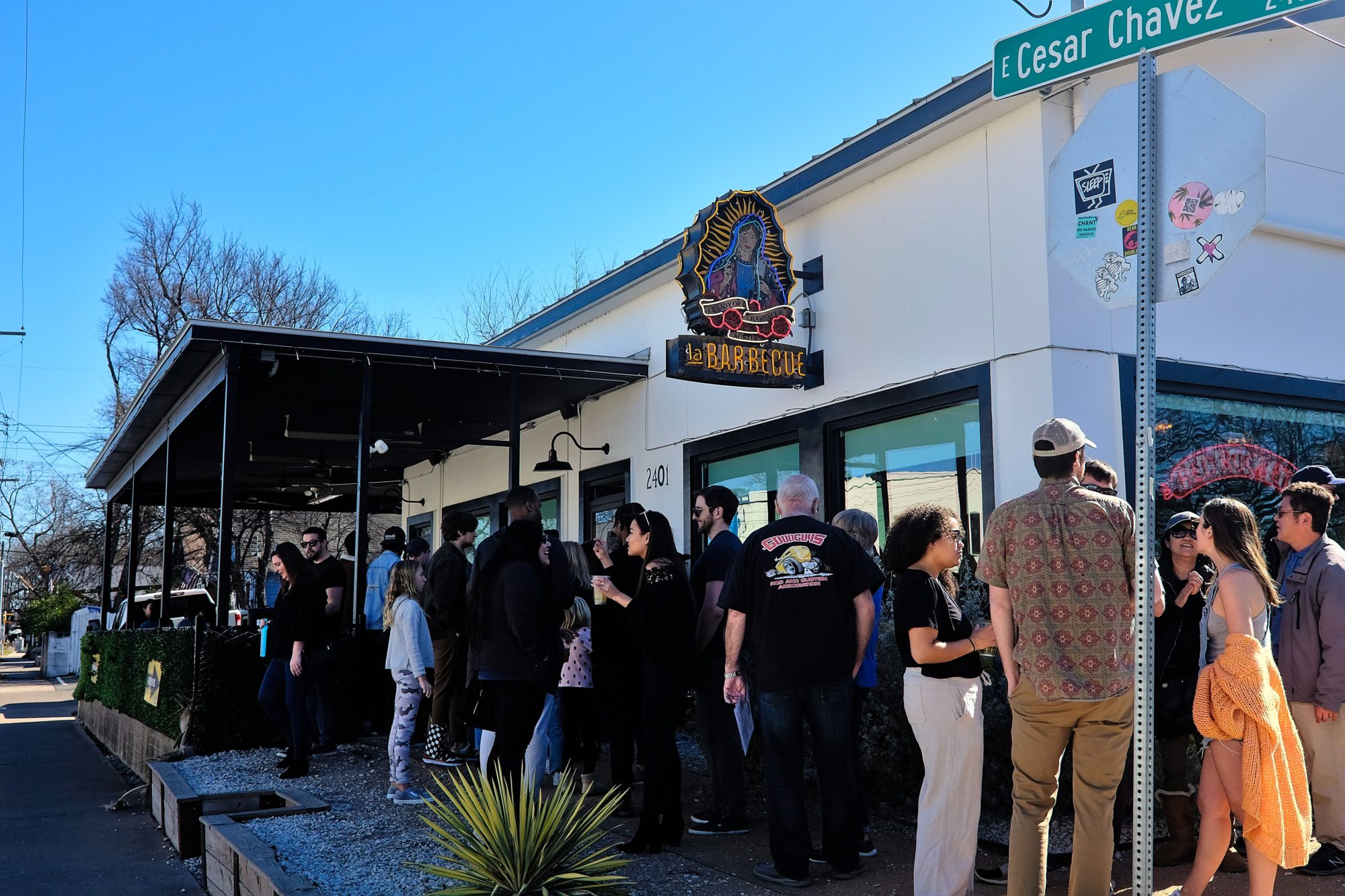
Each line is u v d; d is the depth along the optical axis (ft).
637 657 20.81
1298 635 16.63
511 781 16.61
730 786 19.10
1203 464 23.38
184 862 21.91
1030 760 12.85
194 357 33.68
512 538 18.58
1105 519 12.68
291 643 25.48
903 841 18.49
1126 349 22.72
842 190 27.84
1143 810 10.33
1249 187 10.48
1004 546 13.01
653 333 36.86
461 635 23.58
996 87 14.17
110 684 42.39
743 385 27.35
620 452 38.60
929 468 25.27
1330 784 16.34
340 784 24.06
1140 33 12.78
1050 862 16.08
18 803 29.60
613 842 18.58
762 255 27.27
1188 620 16.28
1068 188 12.41
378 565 32.30
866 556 16.17
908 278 25.80
